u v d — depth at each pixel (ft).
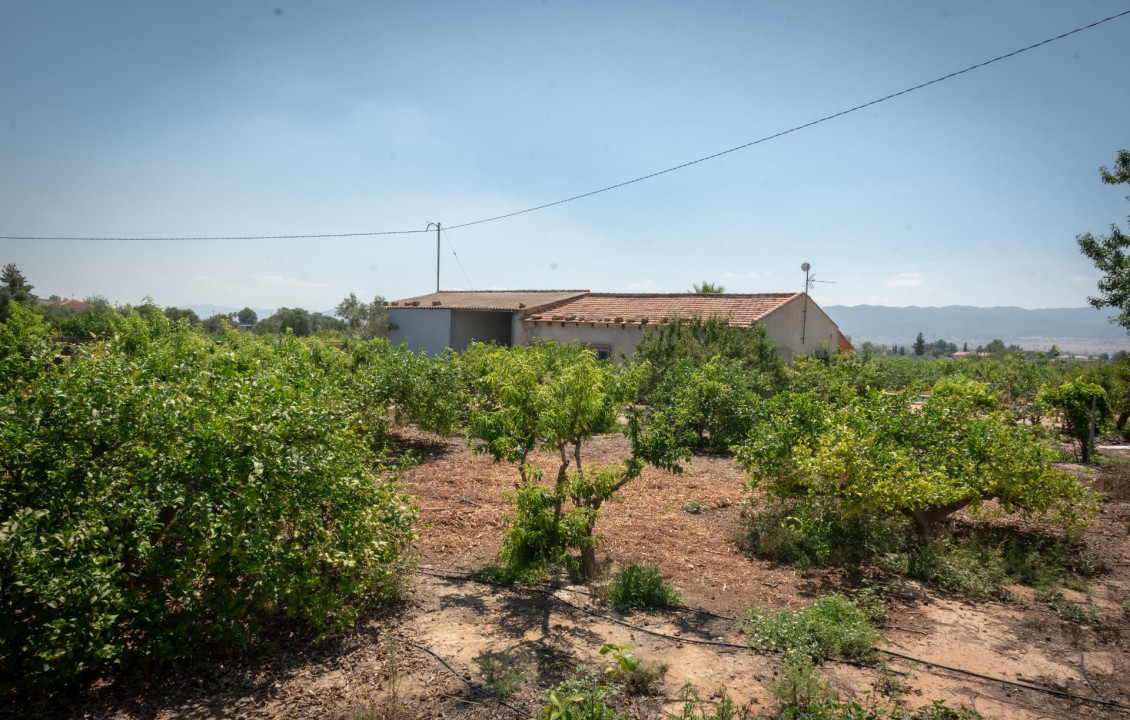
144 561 14.47
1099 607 19.79
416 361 41.16
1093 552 24.44
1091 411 42.19
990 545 24.47
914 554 23.13
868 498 22.41
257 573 14.10
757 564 22.91
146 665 14.49
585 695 11.89
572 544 19.79
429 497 30.12
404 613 18.07
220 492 14.12
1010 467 23.58
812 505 23.97
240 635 14.58
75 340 79.87
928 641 17.35
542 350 57.31
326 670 14.97
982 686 15.08
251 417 14.84
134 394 14.12
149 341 53.06
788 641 16.43
